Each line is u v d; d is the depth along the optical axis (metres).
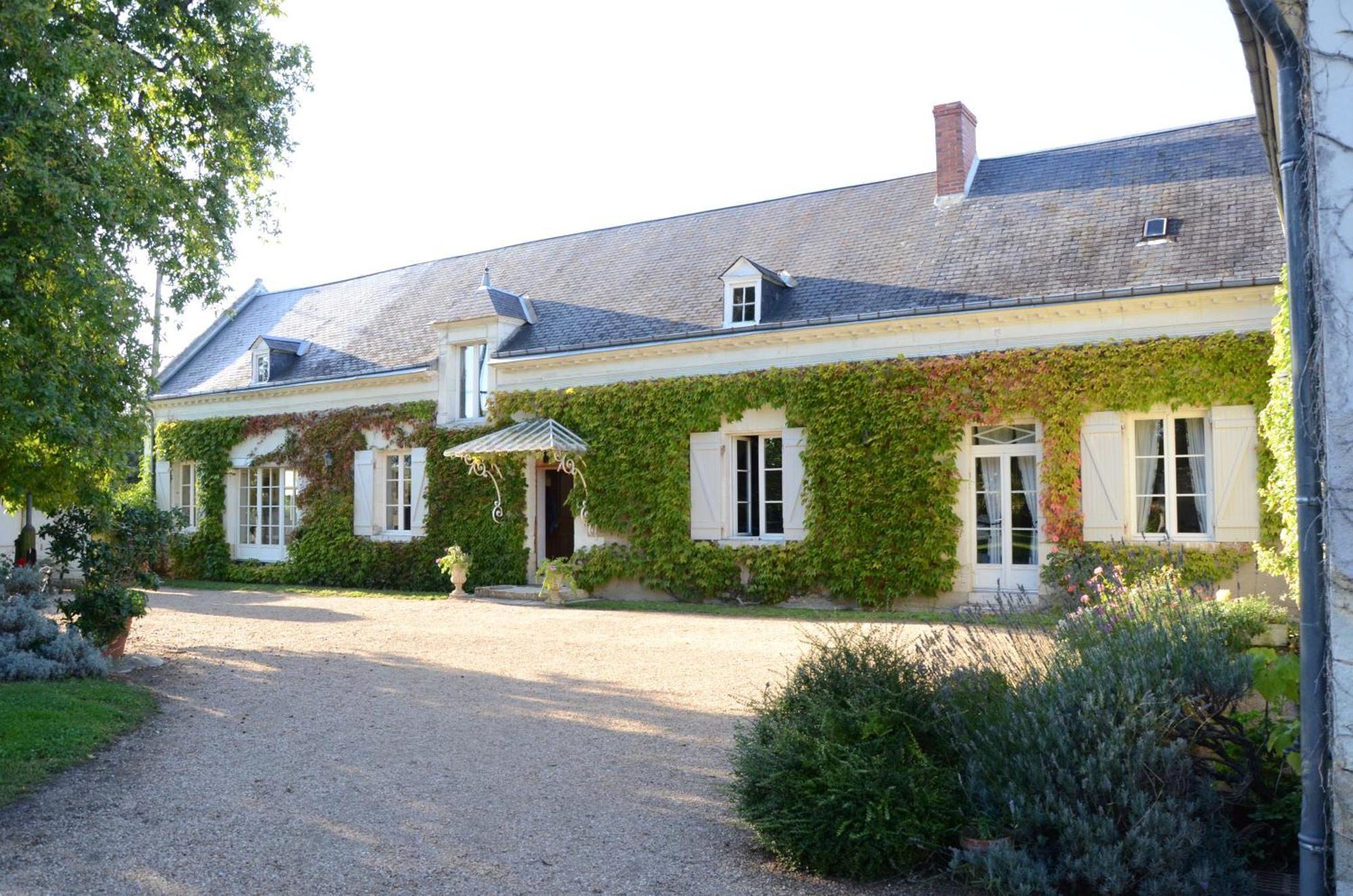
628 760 6.52
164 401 23.98
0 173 8.84
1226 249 13.55
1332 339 3.64
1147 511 13.48
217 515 22.98
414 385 20.38
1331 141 3.68
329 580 21.08
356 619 14.33
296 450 21.75
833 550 15.17
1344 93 3.67
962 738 4.75
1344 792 3.56
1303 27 3.84
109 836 5.10
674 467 16.83
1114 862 4.02
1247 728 4.99
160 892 4.41
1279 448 10.41
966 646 5.63
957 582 14.55
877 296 15.90
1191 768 4.50
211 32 12.25
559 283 20.73
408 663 10.30
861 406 15.05
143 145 12.18
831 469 15.21
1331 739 3.62
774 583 15.74
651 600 17.08
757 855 4.87
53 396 9.19
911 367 14.70
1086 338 13.78
